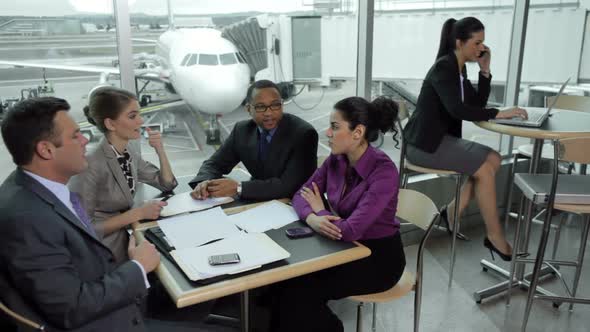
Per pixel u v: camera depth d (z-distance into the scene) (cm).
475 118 227
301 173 186
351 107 152
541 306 229
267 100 185
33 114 105
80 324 104
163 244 133
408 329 212
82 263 109
